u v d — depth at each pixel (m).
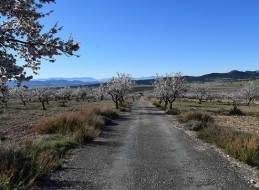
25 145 13.95
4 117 38.78
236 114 48.00
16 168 9.90
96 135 20.95
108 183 10.48
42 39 6.38
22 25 6.36
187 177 11.24
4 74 6.03
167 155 15.16
